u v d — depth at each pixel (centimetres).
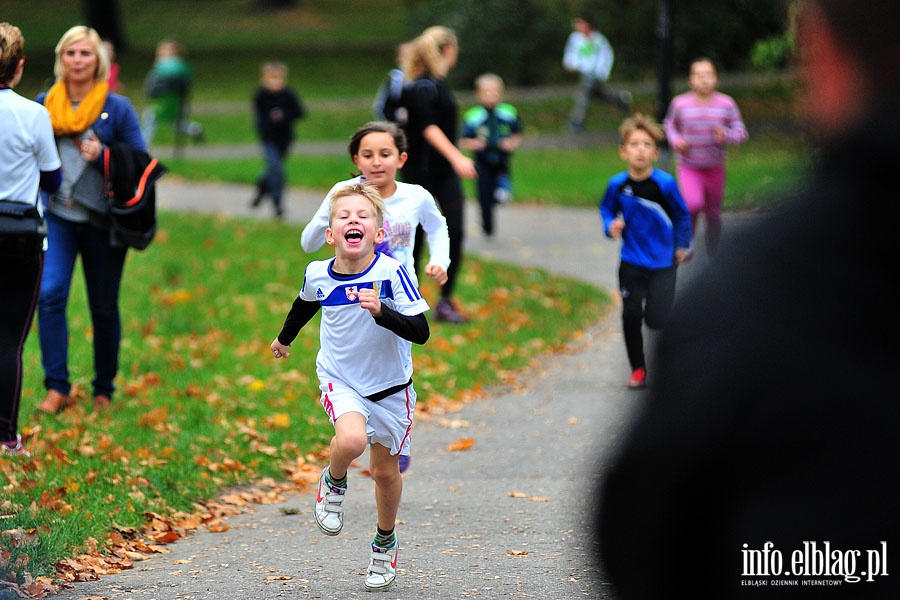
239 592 1357
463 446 2194
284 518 1772
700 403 362
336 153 7444
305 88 10275
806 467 354
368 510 1814
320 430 2305
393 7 15375
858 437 349
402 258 1691
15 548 1402
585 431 2266
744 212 388
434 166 2961
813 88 351
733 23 8900
